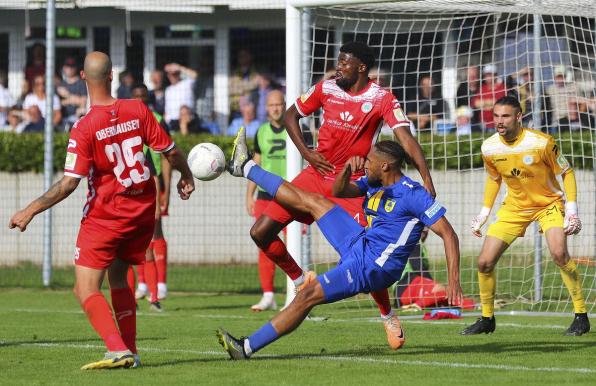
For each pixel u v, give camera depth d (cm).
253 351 2623
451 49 6450
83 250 2466
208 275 6119
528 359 2673
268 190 2658
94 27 8150
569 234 3400
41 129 7631
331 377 2323
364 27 6450
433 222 2500
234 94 7894
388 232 2538
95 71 2450
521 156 3397
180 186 2620
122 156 2453
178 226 6612
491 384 2212
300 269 3180
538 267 4594
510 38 6197
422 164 2861
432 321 3884
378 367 2502
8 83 8162
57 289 5578
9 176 6762
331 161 3122
